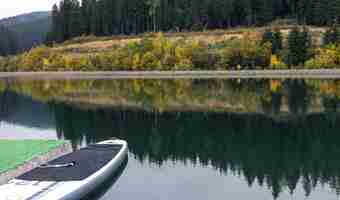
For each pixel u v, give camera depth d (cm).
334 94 6431
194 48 12988
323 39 12125
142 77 12000
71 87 9350
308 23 15200
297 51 11475
